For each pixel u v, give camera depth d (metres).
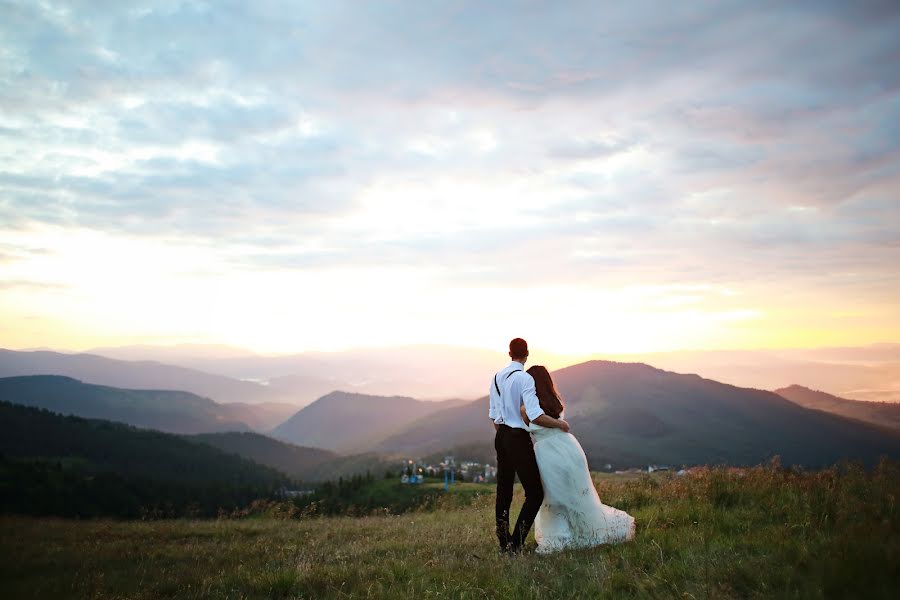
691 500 9.23
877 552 4.93
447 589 5.60
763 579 4.96
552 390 7.69
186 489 97.75
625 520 7.55
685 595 4.68
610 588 5.14
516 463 7.61
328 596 5.86
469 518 13.36
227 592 6.36
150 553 9.94
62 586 7.02
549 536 7.43
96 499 77.56
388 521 15.60
